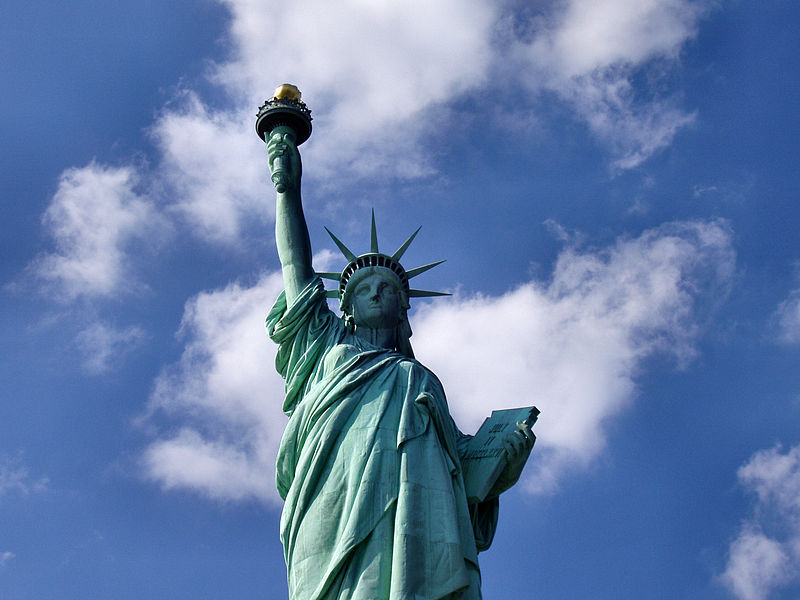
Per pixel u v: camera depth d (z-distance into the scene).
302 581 75.12
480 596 75.12
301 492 77.94
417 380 83.12
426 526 75.25
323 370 84.50
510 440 83.44
